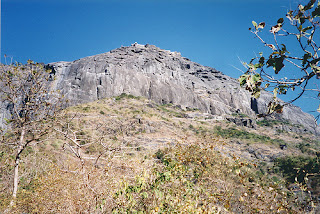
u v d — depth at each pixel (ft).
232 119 237.86
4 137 27.17
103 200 17.92
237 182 23.41
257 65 7.85
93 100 231.30
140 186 17.76
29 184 33.50
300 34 7.93
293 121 283.18
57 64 263.90
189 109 259.39
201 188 21.85
